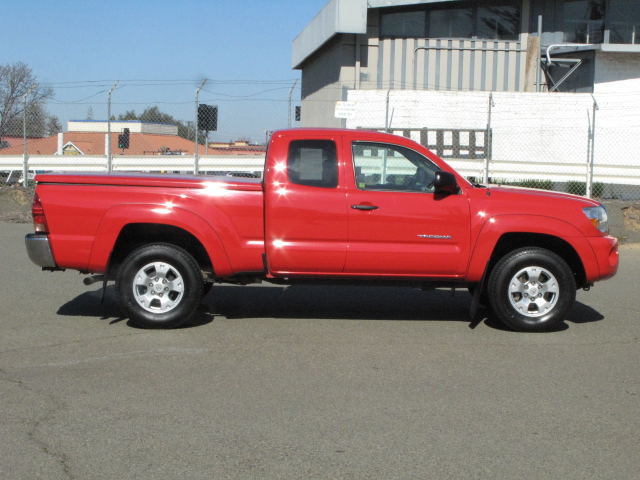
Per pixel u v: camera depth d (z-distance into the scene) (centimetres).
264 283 952
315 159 679
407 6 2425
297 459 391
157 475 370
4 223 1545
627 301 864
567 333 696
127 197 664
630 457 401
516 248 712
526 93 2136
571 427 445
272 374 546
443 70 2459
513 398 498
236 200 668
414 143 689
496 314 693
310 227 668
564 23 2452
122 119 1677
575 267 714
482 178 1648
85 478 366
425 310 795
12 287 875
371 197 671
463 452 404
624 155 2202
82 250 662
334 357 596
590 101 2148
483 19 2459
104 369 553
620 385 531
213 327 696
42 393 494
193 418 451
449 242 676
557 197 695
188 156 1584
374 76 2453
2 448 401
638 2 2406
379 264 675
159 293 677
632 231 1435
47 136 1750
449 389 517
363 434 428
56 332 664
